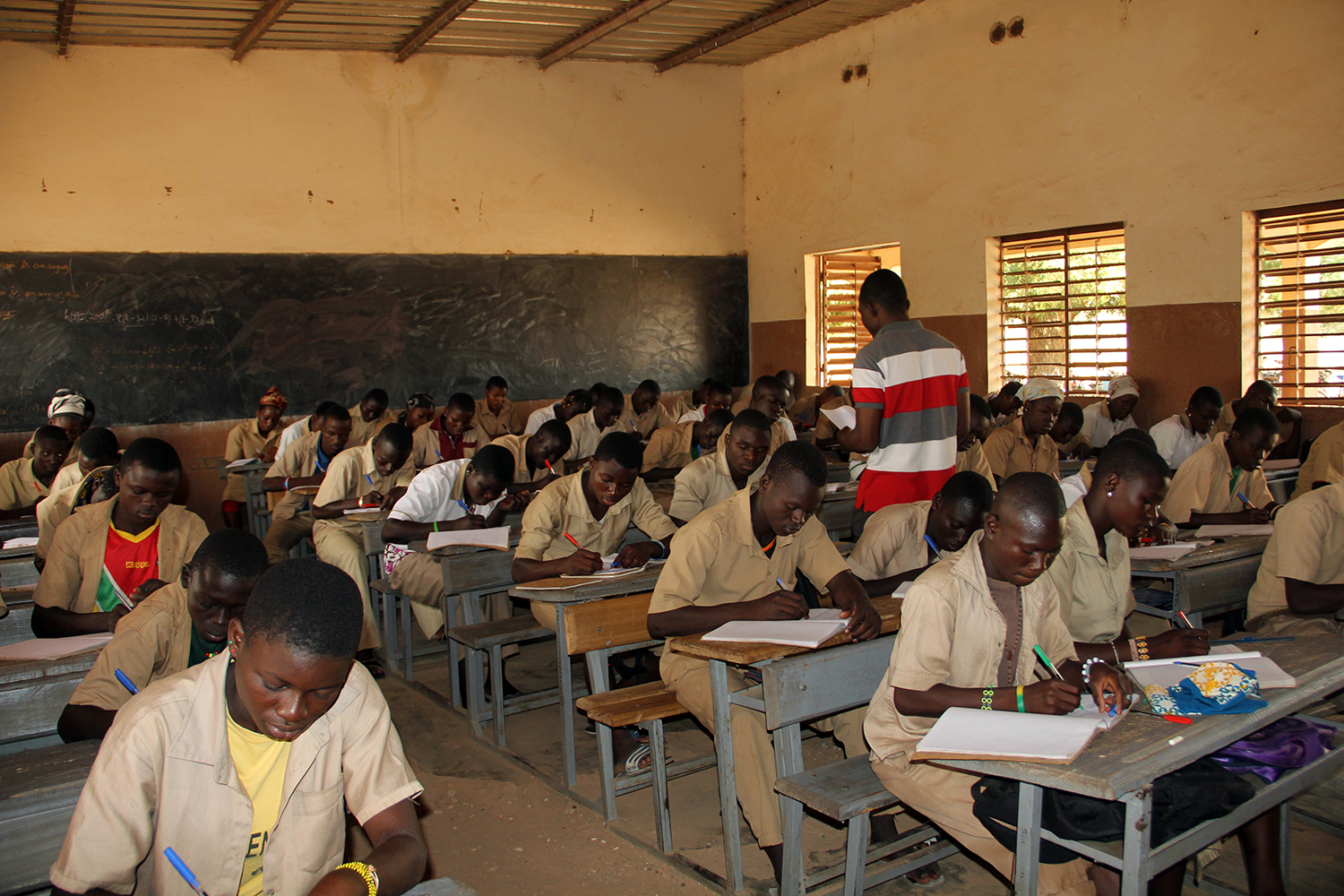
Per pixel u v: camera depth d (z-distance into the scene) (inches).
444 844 109.0
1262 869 81.7
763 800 92.0
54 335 296.2
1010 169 312.5
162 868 50.2
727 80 409.4
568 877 100.7
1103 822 67.2
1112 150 284.2
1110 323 293.6
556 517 135.7
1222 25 256.4
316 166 332.8
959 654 76.7
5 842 56.3
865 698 89.1
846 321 401.1
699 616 96.6
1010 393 287.9
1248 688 67.6
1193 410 207.2
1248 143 254.1
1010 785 72.1
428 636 167.2
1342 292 243.0
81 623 100.7
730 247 415.2
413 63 347.3
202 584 71.2
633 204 392.8
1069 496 99.6
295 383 331.3
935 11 329.7
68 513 130.2
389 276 345.4
